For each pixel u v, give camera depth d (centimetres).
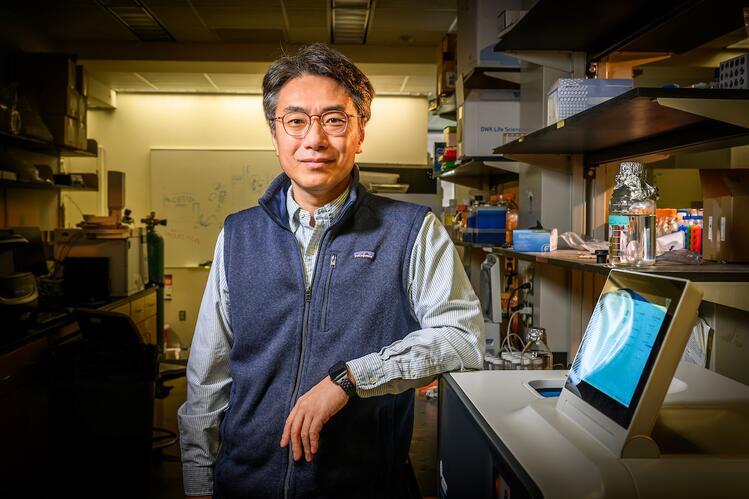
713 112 109
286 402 119
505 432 92
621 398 85
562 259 153
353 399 120
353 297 121
